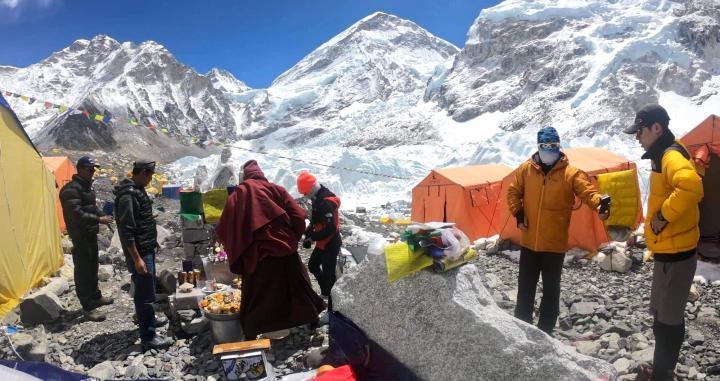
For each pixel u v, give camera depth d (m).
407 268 3.80
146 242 5.82
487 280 8.42
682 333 4.10
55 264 9.48
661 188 3.98
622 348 5.33
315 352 4.96
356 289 4.21
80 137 125.88
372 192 35.94
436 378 3.68
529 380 3.36
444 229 3.88
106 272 9.17
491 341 3.49
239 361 4.59
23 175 8.42
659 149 4.05
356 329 4.13
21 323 6.97
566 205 5.04
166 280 7.46
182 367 5.31
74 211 7.19
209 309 5.75
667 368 4.13
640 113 4.08
